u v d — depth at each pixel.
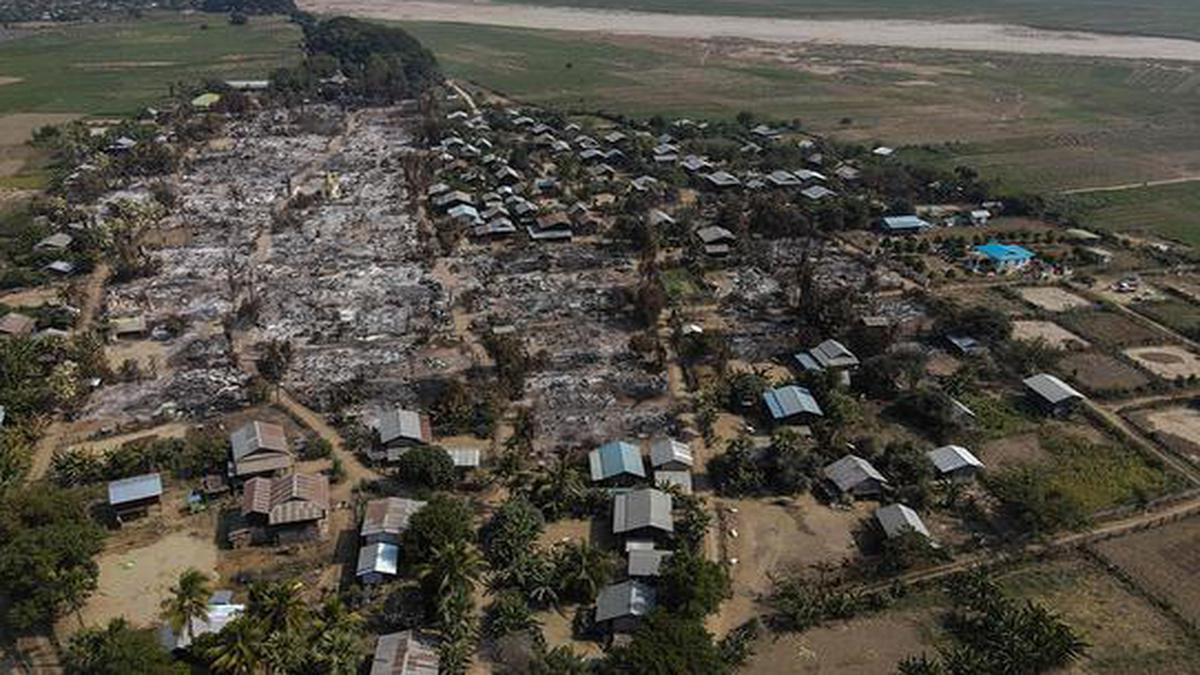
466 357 114.62
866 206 163.00
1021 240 157.88
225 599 72.69
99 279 136.25
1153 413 105.56
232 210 165.50
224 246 148.62
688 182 187.75
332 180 173.88
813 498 89.75
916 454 92.06
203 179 183.75
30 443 94.12
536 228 155.50
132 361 110.19
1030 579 79.06
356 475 90.94
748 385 104.06
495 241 153.12
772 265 144.38
